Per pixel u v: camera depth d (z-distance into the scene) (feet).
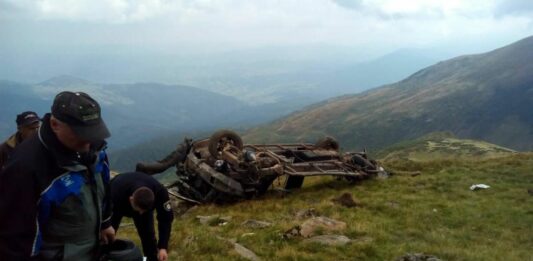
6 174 14.60
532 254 49.34
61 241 16.06
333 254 45.11
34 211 14.62
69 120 14.88
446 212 68.13
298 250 45.98
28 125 27.48
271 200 82.48
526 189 82.43
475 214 67.10
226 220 65.72
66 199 15.65
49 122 15.33
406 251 47.14
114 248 19.81
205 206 82.02
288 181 92.99
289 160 90.33
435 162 113.50
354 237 52.01
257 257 43.73
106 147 17.90
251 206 78.38
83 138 15.05
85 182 16.33
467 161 113.39
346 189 87.56
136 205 28.19
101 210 17.40
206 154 90.22
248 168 83.66
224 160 85.20
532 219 64.49
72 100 15.14
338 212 65.31
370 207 69.56
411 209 69.10
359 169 93.86
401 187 86.07
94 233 17.03
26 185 14.49
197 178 88.89
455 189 83.82
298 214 65.00
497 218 65.36
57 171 15.20
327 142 104.73
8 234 14.30
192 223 65.21
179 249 44.29
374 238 51.49
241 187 82.89
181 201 91.86
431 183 89.04
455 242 53.21
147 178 30.07
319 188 91.30
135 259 19.75
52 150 15.11
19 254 14.32
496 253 49.06
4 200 14.46
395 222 61.52
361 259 44.50
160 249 29.04
